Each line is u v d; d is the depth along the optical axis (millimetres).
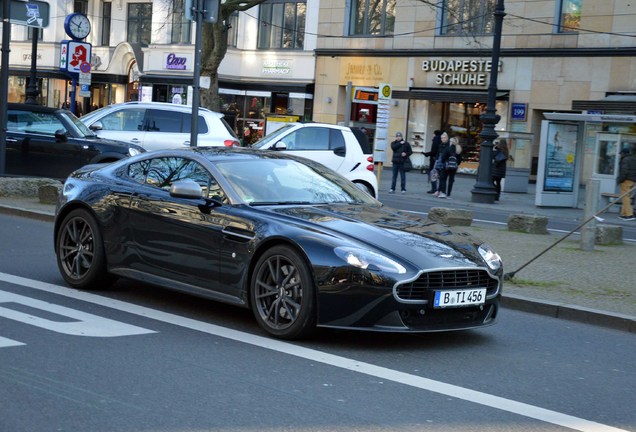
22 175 16172
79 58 31219
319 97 42062
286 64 42844
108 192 8125
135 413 4828
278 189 7621
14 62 50812
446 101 37188
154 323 7117
